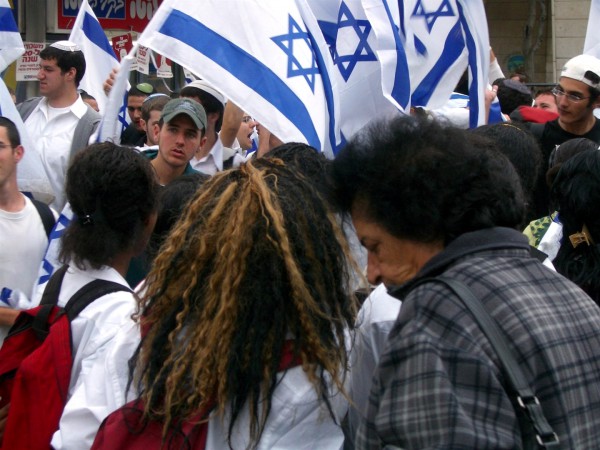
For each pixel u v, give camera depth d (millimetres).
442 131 1735
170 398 1821
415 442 1512
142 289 2051
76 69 5188
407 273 1761
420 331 1566
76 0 9719
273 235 1852
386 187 1703
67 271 2568
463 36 4344
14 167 3535
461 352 1526
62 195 5055
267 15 3447
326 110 3641
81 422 2064
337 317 1925
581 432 1579
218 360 1812
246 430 1831
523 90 6340
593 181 2590
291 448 1858
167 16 3371
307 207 1921
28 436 2336
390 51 3934
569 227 2674
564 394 1567
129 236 2541
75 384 2354
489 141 1878
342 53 4039
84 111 5195
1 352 2568
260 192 1888
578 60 4773
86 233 2494
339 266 1940
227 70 3387
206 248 1898
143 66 7668
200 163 4793
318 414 1873
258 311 1827
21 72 7594
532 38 14578
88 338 2365
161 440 1856
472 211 1696
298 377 1848
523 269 1680
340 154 1811
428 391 1507
